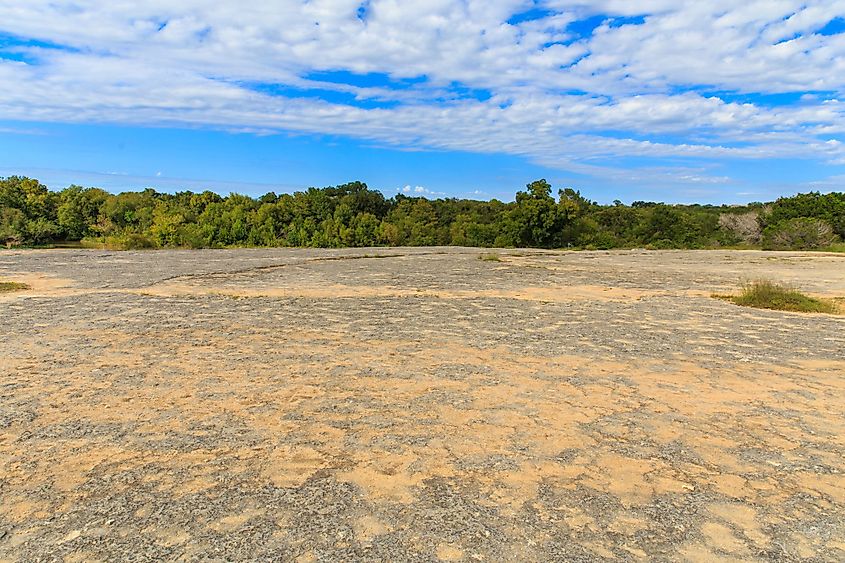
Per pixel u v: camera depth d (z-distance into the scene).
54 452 4.38
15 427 4.87
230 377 6.42
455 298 12.95
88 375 6.40
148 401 5.57
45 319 9.62
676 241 52.31
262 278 16.45
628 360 7.40
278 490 3.80
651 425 5.10
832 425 5.15
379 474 4.05
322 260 23.64
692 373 6.81
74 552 3.09
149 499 3.67
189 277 16.30
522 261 25.58
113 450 4.43
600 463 4.30
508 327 9.54
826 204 50.81
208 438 4.68
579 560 3.06
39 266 19.11
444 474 4.07
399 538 3.24
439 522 3.42
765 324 10.08
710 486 3.95
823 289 15.58
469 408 5.48
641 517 3.52
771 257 30.45
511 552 3.12
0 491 3.77
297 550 3.11
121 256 24.39
